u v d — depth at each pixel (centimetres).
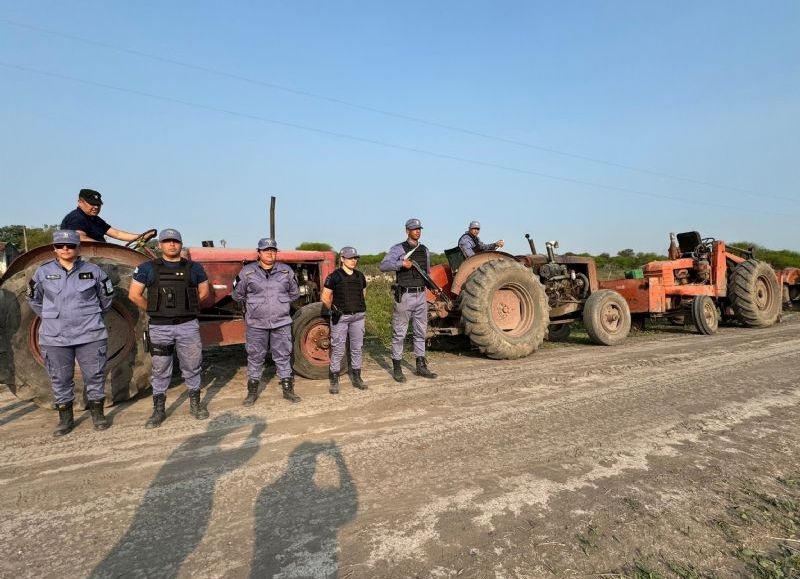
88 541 221
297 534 225
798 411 412
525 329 670
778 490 271
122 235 509
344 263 493
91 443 345
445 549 213
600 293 788
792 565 204
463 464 303
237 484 277
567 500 257
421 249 543
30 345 417
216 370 602
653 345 761
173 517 242
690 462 308
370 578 192
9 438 357
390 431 363
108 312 443
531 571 198
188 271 404
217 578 193
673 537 224
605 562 205
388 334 898
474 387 495
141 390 448
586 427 372
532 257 817
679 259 979
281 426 378
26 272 417
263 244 452
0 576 195
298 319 545
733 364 594
